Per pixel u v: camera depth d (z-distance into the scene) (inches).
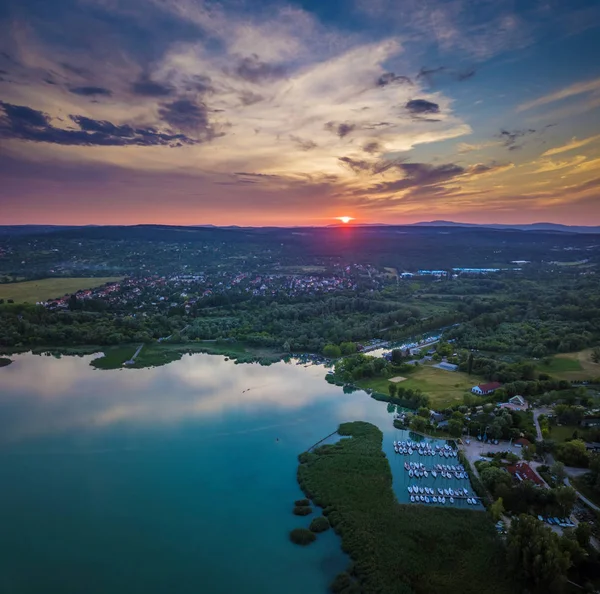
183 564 4466.0
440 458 6294.3
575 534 4421.8
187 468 6220.5
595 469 5447.8
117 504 5428.2
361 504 5255.9
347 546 4630.9
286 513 5246.1
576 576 4084.6
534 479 5452.8
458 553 4468.5
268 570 4384.8
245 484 5831.7
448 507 5191.9
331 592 4116.6
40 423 7682.1
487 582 4121.6
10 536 4881.9
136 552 4633.4
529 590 3991.1
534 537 4141.2
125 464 6338.6
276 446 6830.7
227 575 4328.3
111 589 4168.3
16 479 5979.3
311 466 6122.1
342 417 7849.4
